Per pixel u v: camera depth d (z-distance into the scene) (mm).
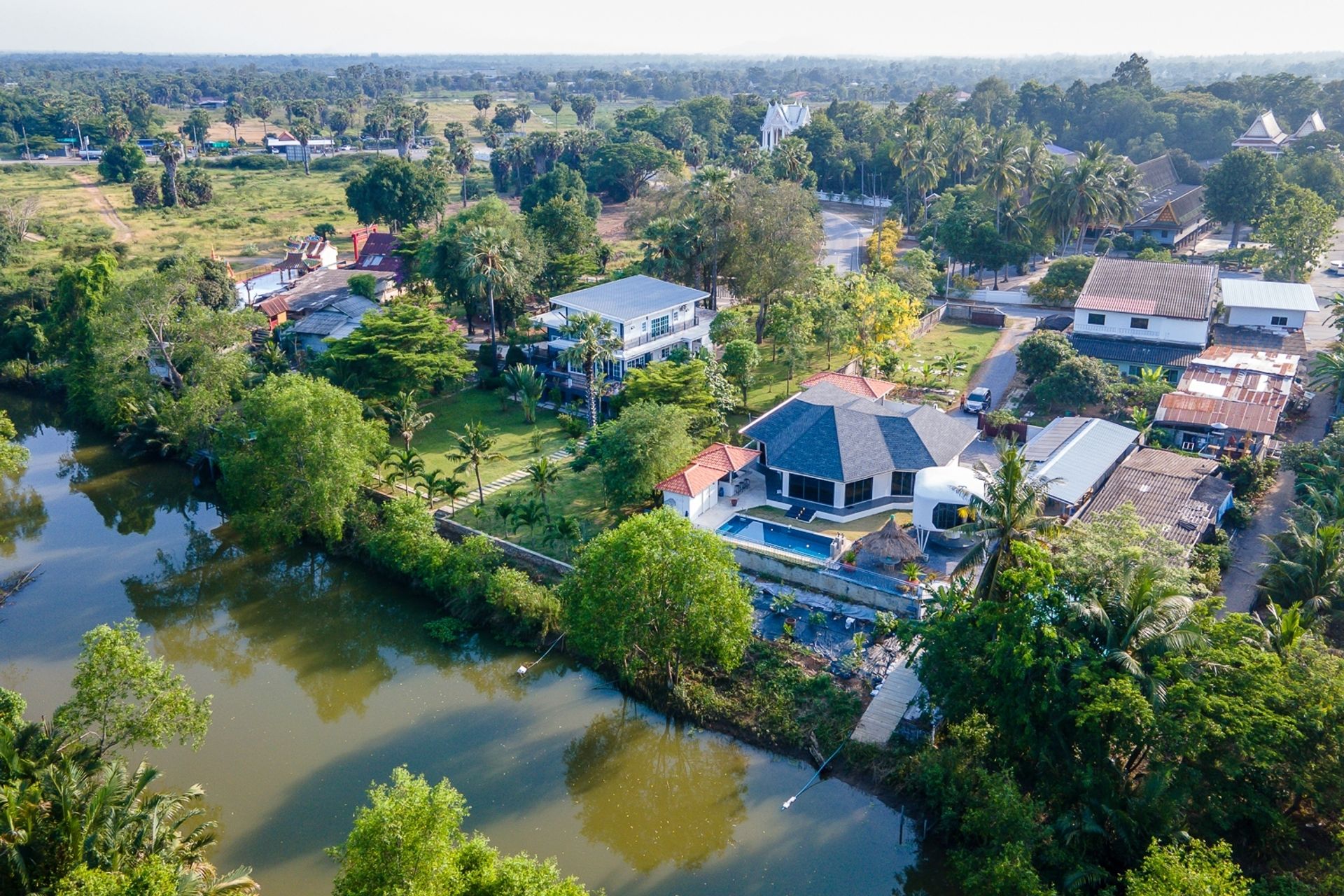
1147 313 93438
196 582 66562
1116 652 37562
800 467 67375
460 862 33812
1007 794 37062
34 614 62094
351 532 68875
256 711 52125
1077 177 123250
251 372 88812
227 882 36625
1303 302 95688
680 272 108500
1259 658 37250
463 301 104750
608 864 41406
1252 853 36969
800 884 40188
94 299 100688
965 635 41250
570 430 80375
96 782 38938
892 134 189000
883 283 97438
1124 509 45844
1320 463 65625
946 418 72312
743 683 51438
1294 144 175625
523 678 54656
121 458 86688
